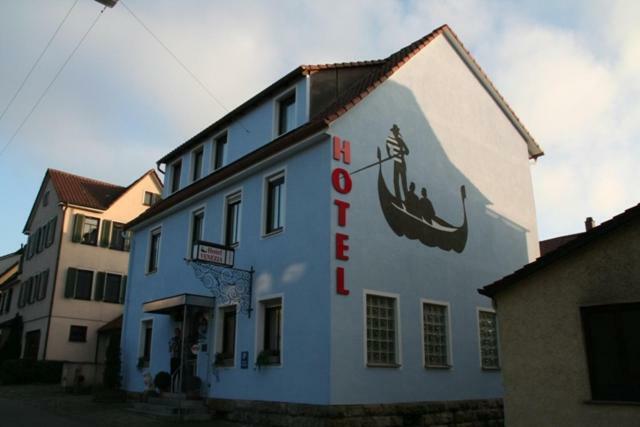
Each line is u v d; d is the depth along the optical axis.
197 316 17.25
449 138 17.39
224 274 15.84
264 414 13.57
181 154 22.00
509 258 18.38
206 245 14.99
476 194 17.83
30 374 28.06
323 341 12.47
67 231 31.66
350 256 13.28
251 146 17.81
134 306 21.62
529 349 9.59
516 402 9.57
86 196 33.53
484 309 16.73
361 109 14.66
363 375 12.77
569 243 9.27
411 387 13.80
